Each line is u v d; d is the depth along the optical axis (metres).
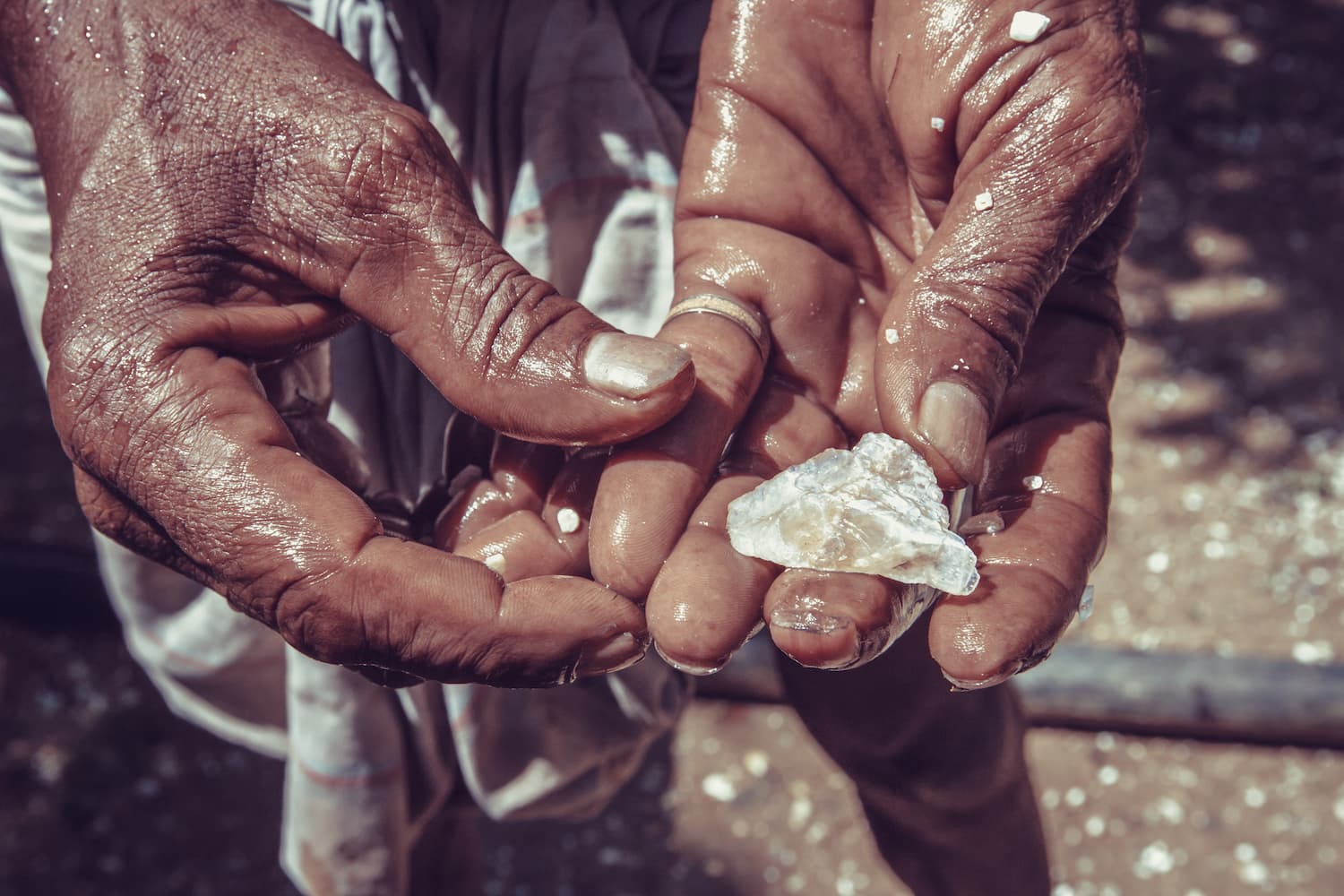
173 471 0.36
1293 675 0.74
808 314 0.40
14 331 1.07
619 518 0.37
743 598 0.36
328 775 0.48
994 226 0.37
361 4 0.43
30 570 0.84
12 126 0.45
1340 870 0.69
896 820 0.50
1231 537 0.86
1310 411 0.95
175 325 0.36
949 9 0.39
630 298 0.45
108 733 0.79
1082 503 0.37
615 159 0.44
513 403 0.36
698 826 0.73
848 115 0.41
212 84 0.38
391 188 0.37
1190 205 1.15
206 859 0.72
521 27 0.44
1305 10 1.40
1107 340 0.40
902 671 0.45
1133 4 0.39
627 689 0.48
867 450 0.37
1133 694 0.75
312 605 0.35
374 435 0.46
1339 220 1.13
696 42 0.45
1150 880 0.69
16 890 0.70
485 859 0.72
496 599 0.35
